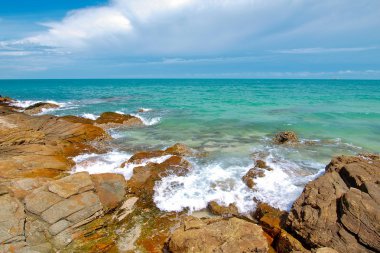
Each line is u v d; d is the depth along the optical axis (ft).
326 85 357.61
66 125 68.54
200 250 26.73
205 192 41.47
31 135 56.08
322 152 60.08
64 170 47.24
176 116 103.55
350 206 30.01
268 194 40.47
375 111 110.52
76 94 213.25
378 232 27.55
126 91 247.29
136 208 37.88
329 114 105.19
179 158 49.85
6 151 49.85
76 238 30.81
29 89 288.51
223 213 37.14
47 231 30.17
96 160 52.80
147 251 29.68
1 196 32.35
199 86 342.64
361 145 65.10
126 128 83.15
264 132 77.92
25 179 36.55
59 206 32.50
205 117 101.35
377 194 31.60
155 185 42.34
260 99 162.71
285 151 60.64
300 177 46.26
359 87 298.56
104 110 121.80
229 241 27.37
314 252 26.13
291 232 32.35
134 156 52.60
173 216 36.58
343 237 28.66
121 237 32.09
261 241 27.43
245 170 49.60
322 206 31.78
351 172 37.78
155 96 190.19
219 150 61.31
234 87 311.06
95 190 37.04
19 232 28.48
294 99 161.48
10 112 98.27
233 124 88.58
